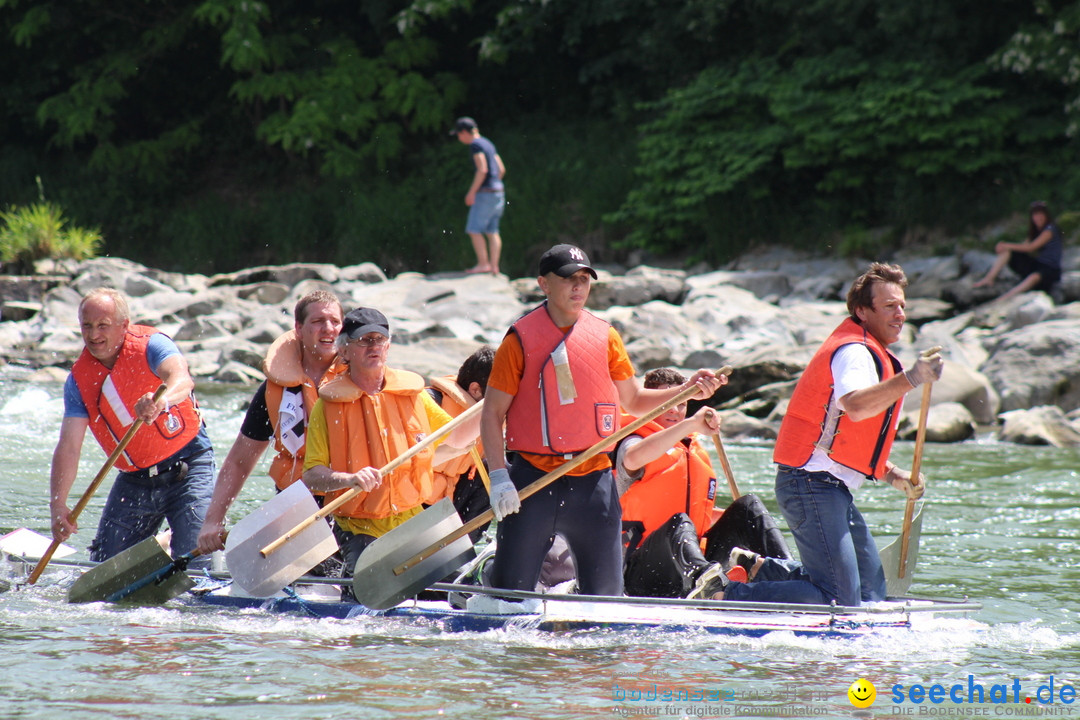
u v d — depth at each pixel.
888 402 15.84
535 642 16.66
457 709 13.77
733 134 71.50
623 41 84.31
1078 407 41.22
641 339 49.28
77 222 90.88
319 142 87.81
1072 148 65.50
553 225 78.25
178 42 92.94
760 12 78.19
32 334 54.47
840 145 67.12
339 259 83.50
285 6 93.06
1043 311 48.91
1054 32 63.19
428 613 17.72
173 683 14.65
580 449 16.83
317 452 18.16
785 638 16.77
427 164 89.94
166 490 20.28
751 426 39.38
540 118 90.44
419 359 46.38
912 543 18.47
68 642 16.50
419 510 18.72
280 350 19.06
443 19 92.00
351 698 14.13
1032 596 19.97
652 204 74.12
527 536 17.00
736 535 19.67
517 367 16.78
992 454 35.50
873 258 66.25
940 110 64.69
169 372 19.70
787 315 53.31
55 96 94.50
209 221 88.00
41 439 35.62
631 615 17.27
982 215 65.69
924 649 16.64
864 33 71.12
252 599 18.66
